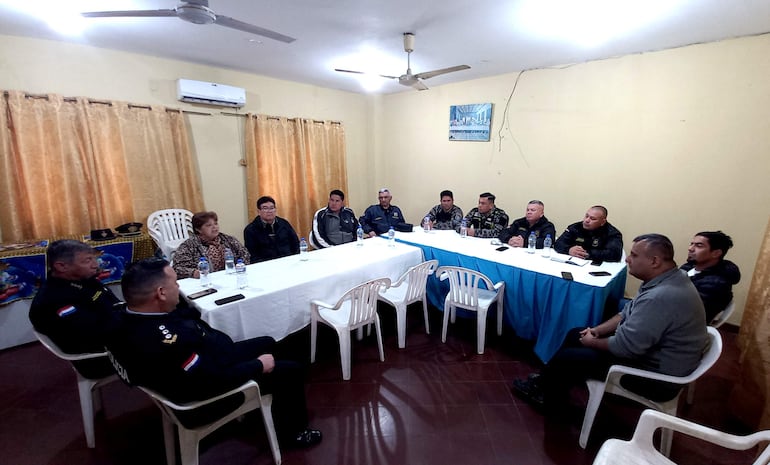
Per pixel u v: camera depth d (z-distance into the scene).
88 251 1.63
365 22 2.46
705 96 2.78
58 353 1.49
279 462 1.57
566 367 1.70
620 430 1.79
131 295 1.24
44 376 2.23
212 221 2.45
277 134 4.26
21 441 1.72
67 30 2.59
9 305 2.48
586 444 1.68
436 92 4.62
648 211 3.18
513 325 2.51
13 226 2.71
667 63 2.92
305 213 4.61
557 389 1.77
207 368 1.27
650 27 2.46
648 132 3.08
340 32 2.65
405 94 4.98
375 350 2.54
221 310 1.77
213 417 1.34
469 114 4.30
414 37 2.73
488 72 3.88
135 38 2.79
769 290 1.70
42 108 2.76
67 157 2.91
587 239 2.77
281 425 1.65
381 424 1.83
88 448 1.68
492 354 2.49
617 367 1.51
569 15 2.30
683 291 1.45
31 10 2.23
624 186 3.28
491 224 3.58
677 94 2.90
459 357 2.46
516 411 1.93
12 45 2.64
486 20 2.40
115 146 3.15
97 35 2.71
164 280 1.28
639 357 1.52
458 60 3.39
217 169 3.92
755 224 2.69
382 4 2.17
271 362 1.53
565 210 3.71
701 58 2.76
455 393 2.07
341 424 1.83
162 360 1.20
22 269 2.49
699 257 1.96
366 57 3.32
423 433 1.77
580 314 2.10
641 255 1.56
